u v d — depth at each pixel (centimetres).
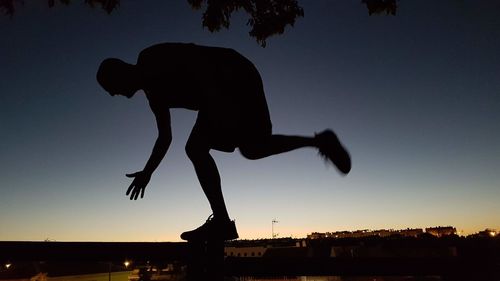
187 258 175
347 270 176
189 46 197
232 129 183
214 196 185
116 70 185
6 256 190
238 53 198
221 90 185
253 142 186
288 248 2203
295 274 177
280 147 181
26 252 190
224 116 181
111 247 185
